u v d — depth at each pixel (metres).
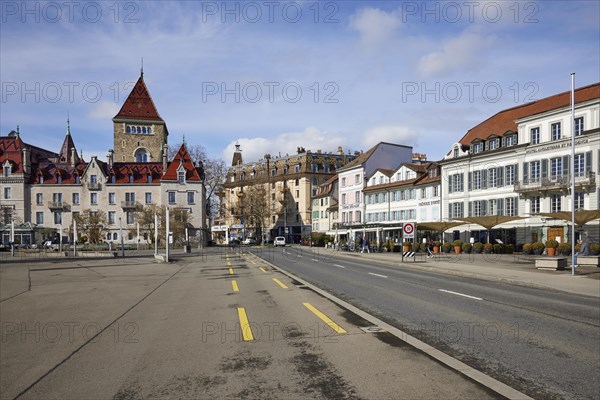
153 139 94.75
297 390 5.37
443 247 47.50
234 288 15.95
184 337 8.27
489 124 53.38
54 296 15.22
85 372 6.34
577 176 40.91
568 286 16.50
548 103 46.19
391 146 76.31
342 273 22.97
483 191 50.72
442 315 10.44
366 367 6.19
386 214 67.44
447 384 5.49
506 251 43.22
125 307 12.24
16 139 88.50
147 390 5.54
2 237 74.94
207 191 89.56
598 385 5.59
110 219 84.69
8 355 7.45
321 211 93.25
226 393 5.35
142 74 97.69
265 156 112.50
